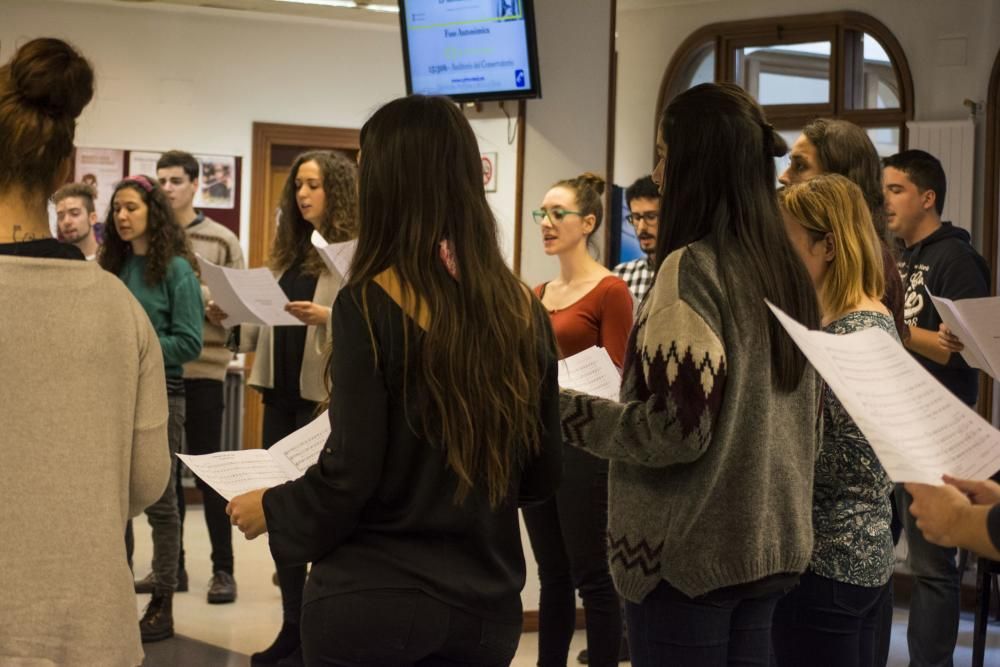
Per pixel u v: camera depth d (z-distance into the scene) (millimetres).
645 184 4816
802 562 2053
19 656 1676
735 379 1957
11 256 1740
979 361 2836
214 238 5695
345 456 1729
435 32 4746
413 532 1772
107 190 7695
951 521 1446
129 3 7633
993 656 4477
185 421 5031
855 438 2225
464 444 1759
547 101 4773
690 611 1992
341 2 7410
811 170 2975
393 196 1812
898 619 5055
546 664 3465
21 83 1778
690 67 7848
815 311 2082
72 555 1724
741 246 2020
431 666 1807
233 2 7504
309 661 1799
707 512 1970
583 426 2047
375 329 1755
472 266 1816
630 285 5211
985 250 6512
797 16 7277
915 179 4168
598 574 3359
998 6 6496
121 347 1812
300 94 7984
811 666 2258
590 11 4742
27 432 1717
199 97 7816
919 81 6820
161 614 4551
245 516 1816
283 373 4070
